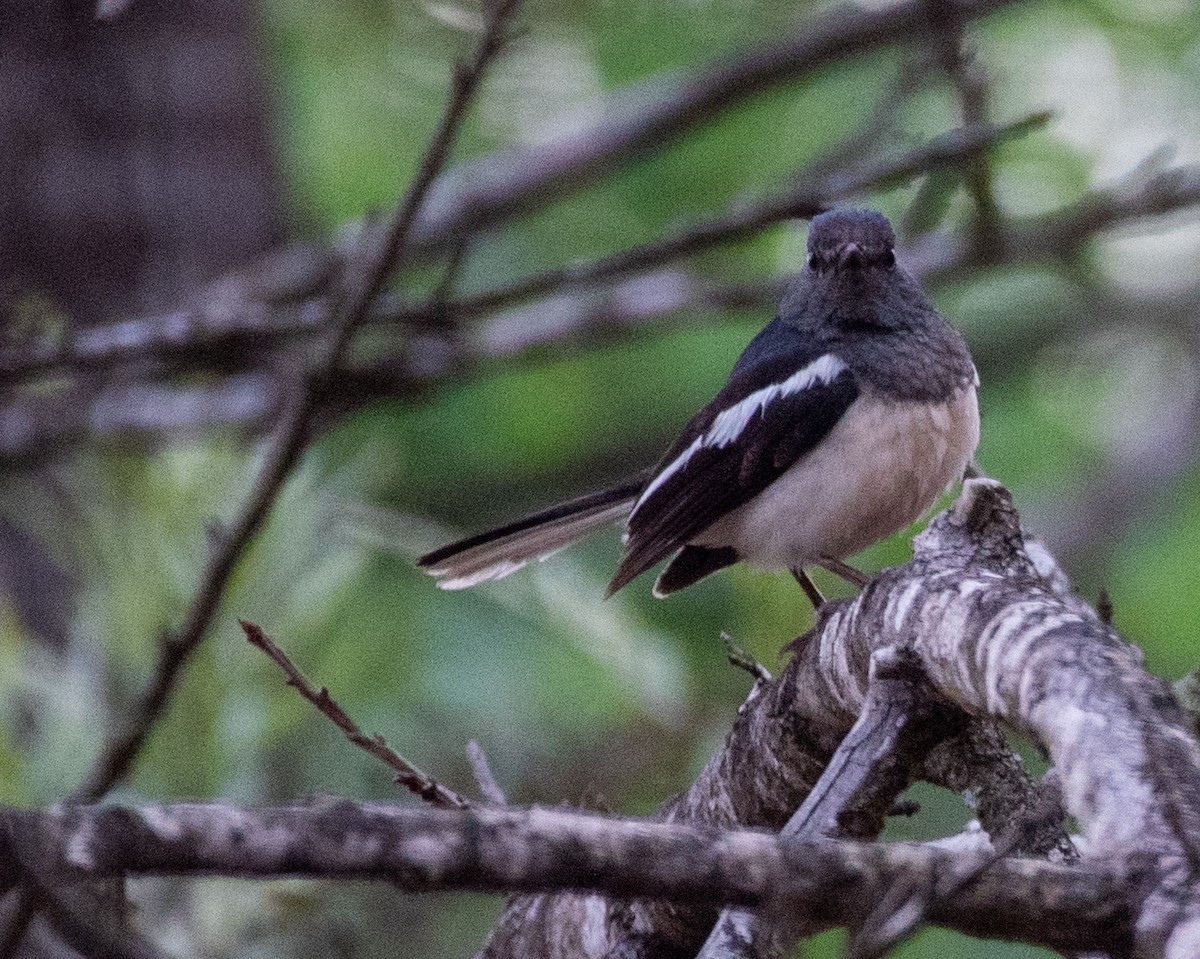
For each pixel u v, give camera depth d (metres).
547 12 13.98
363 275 8.98
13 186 12.93
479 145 14.93
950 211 14.23
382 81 14.96
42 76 12.78
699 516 9.63
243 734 9.17
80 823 3.62
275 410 12.91
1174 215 12.85
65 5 12.82
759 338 10.13
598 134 13.26
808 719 6.46
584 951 6.86
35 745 9.38
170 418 13.17
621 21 14.45
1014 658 4.88
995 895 3.95
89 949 4.79
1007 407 17.70
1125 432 18.55
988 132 9.91
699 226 10.23
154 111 13.85
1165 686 4.52
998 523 6.13
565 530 10.23
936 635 5.40
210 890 8.88
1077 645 4.75
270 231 14.26
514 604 11.76
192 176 13.95
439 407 15.20
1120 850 4.05
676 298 13.63
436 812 3.83
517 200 13.46
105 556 9.48
